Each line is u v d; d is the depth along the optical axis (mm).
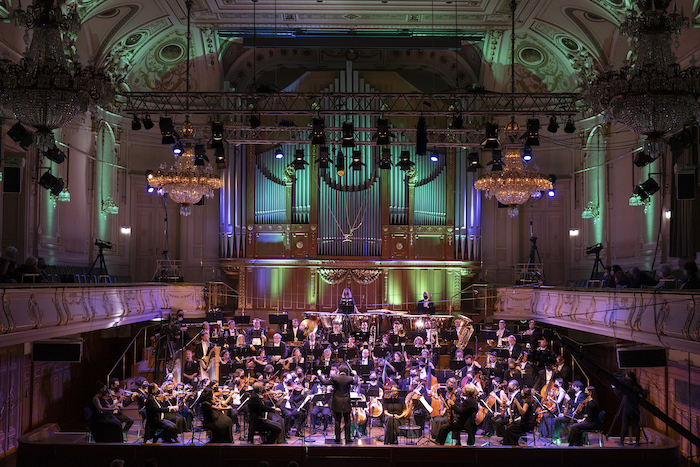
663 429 12906
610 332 12297
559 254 20266
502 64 19609
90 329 12633
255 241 19969
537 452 10875
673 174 14203
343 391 11695
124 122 19516
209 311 17203
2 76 9203
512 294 17766
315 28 18438
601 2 15133
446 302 19844
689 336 9453
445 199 20094
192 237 20422
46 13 9320
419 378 12969
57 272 14609
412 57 21047
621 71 9727
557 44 18453
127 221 19609
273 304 19797
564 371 14219
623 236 17312
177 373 15625
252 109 15766
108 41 17266
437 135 19703
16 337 9812
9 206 14133
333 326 17797
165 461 10922
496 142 15117
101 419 11406
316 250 19875
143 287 15773
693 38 13266
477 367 13719
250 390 12320
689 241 13555
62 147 15969
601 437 11797
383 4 16797
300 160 17844
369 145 18297
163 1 16453
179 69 19797
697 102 9492
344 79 19938
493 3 16547
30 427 12859
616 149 17766
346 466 10977
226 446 10953
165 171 16031
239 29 18547
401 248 19922
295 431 13070
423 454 10953
